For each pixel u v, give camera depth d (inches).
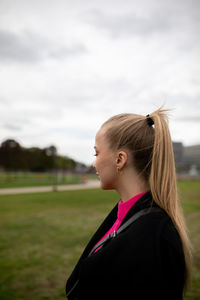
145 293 25.3
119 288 26.7
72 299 38.3
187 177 2181.3
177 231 31.5
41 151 2824.8
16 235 249.8
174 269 26.6
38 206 471.8
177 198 34.3
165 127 35.8
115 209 45.9
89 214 377.1
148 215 30.7
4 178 2010.3
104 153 37.4
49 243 222.5
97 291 28.6
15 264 171.3
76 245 216.2
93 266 29.3
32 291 133.0
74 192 847.1
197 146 2908.5
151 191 33.1
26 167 2561.5
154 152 34.3
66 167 3221.0
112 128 37.1
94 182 1758.1
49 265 170.1
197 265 162.4
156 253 26.3
